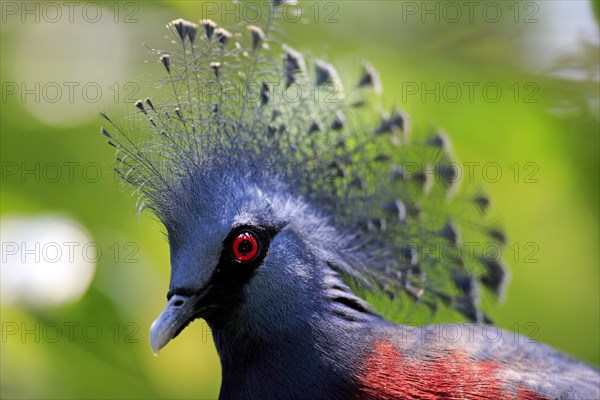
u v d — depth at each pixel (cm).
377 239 887
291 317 805
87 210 1220
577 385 833
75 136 1267
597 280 1442
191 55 832
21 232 1081
